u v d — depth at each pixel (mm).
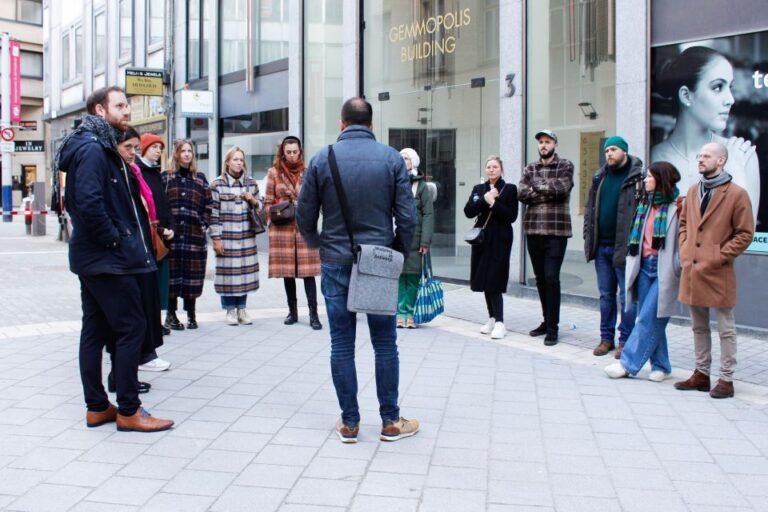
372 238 4836
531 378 6570
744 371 6766
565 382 6453
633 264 6523
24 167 46219
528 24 10656
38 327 8727
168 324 8516
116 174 5059
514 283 10836
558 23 10211
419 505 4047
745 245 5832
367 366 6930
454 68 12031
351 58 14156
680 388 6230
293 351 7488
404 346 7766
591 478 4434
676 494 4215
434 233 12492
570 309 9711
